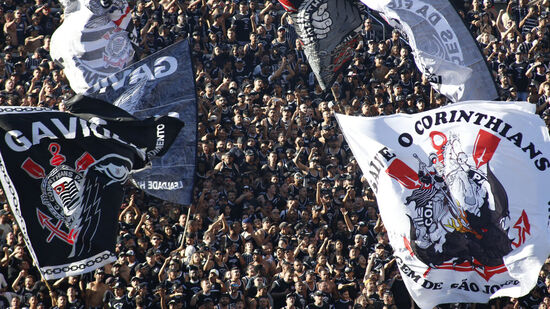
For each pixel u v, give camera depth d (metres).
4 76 66.31
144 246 50.94
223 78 67.00
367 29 68.50
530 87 63.50
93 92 43.97
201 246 49.16
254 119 60.38
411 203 40.59
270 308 47.84
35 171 38.41
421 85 63.78
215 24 69.44
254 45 67.50
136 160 42.56
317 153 57.81
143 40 68.50
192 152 45.59
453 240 40.12
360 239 50.72
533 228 39.78
